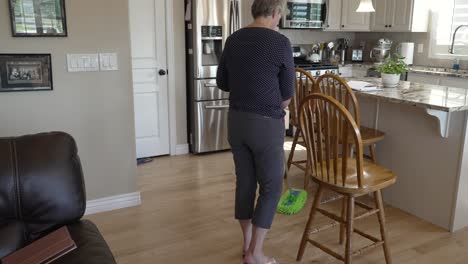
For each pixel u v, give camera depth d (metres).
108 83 2.91
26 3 2.57
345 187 2.08
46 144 1.71
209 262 2.40
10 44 2.58
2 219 1.60
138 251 2.51
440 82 4.62
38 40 2.65
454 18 5.06
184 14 4.28
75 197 1.70
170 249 2.54
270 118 2.08
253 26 2.09
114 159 3.04
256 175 2.24
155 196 3.34
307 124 2.22
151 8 4.10
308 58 5.36
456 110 2.42
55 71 2.73
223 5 4.24
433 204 2.84
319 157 2.23
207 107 4.38
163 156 4.44
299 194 3.01
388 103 3.07
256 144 2.11
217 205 3.17
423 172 2.88
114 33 2.86
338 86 3.05
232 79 2.13
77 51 2.77
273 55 2.02
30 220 1.65
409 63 5.31
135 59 4.12
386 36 5.76
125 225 2.85
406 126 2.96
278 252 2.50
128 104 3.01
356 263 2.38
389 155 3.12
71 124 2.85
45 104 2.75
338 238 2.66
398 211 3.06
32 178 1.63
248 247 2.37
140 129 4.28
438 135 2.74
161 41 4.21
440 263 2.38
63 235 1.57
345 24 5.41
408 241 2.62
